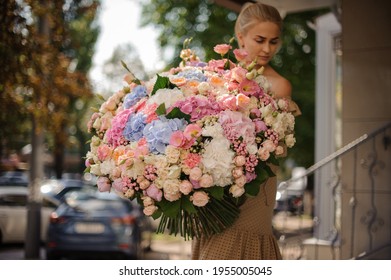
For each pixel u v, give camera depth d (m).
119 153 2.44
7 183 15.00
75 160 38.50
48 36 7.90
